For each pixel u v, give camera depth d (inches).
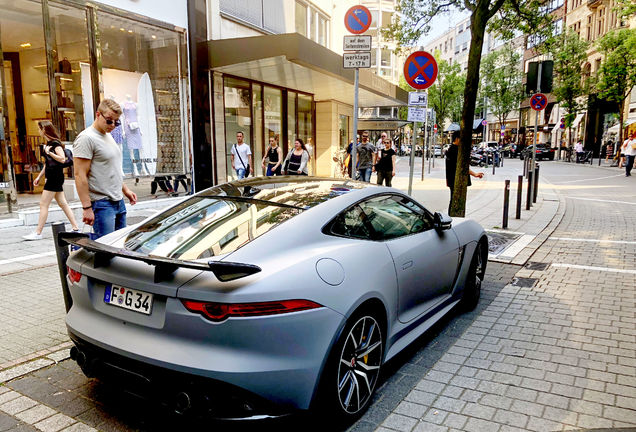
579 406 118.9
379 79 680.4
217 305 89.6
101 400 120.8
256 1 562.6
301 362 94.9
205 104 480.1
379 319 120.5
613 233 341.4
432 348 153.1
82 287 110.2
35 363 139.3
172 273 96.9
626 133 1268.5
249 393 90.4
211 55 470.0
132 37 421.1
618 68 1143.0
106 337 101.3
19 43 432.1
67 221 349.1
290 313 93.3
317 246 110.8
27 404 118.7
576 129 1733.5
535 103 436.1
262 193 133.3
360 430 108.2
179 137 466.6
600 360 144.7
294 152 416.5
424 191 625.0
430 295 151.6
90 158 173.2
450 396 123.5
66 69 384.8
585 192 609.6
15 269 234.1
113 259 107.6
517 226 364.5
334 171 789.9
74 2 367.2
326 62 481.7
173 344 93.3
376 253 121.6
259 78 558.6
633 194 580.4
